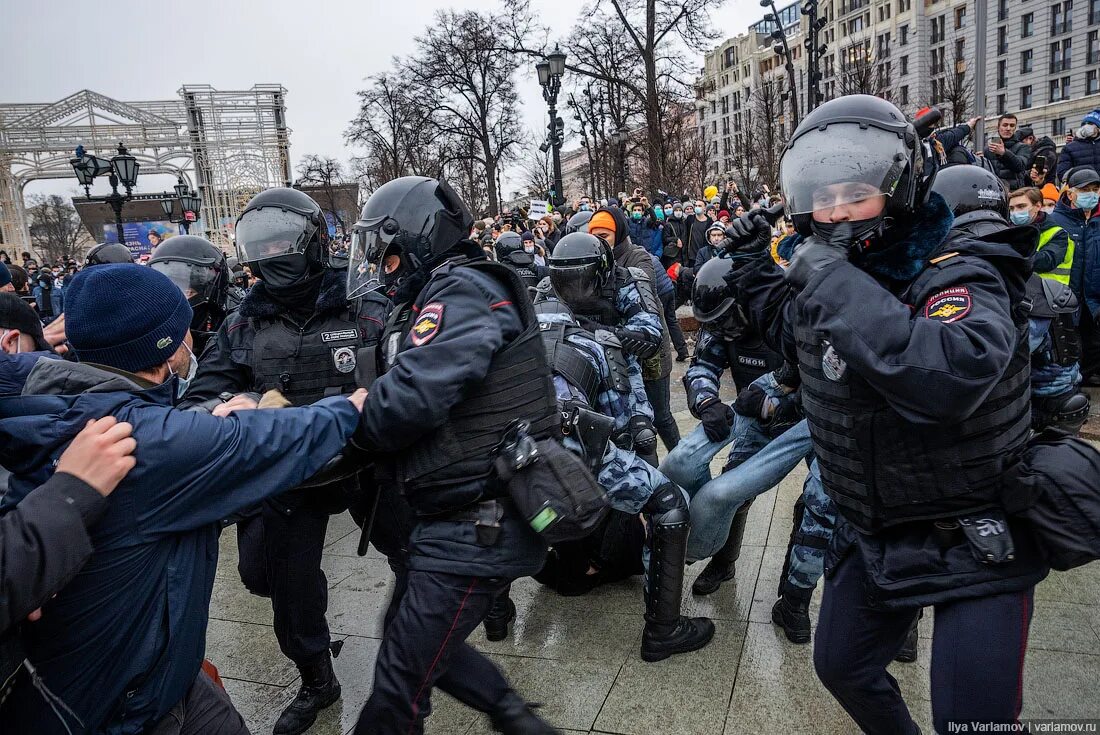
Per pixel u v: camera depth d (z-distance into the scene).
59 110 45.16
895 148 1.66
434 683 1.92
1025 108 57.81
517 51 25.53
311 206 2.70
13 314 2.83
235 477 1.60
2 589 1.29
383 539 2.56
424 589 1.90
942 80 34.81
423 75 32.59
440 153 34.50
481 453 1.89
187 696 1.74
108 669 1.53
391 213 2.12
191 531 1.62
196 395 2.65
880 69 34.78
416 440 1.89
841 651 1.85
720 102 77.69
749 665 2.78
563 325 2.92
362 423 1.82
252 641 3.31
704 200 13.63
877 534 1.77
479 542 1.90
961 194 2.12
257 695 2.90
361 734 1.88
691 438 3.05
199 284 3.79
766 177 36.88
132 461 1.46
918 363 1.48
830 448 1.78
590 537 3.28
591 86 32.47
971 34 54.66
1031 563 1.62
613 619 3.19
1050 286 2.72
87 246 55.06
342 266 2.81
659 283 6.18
